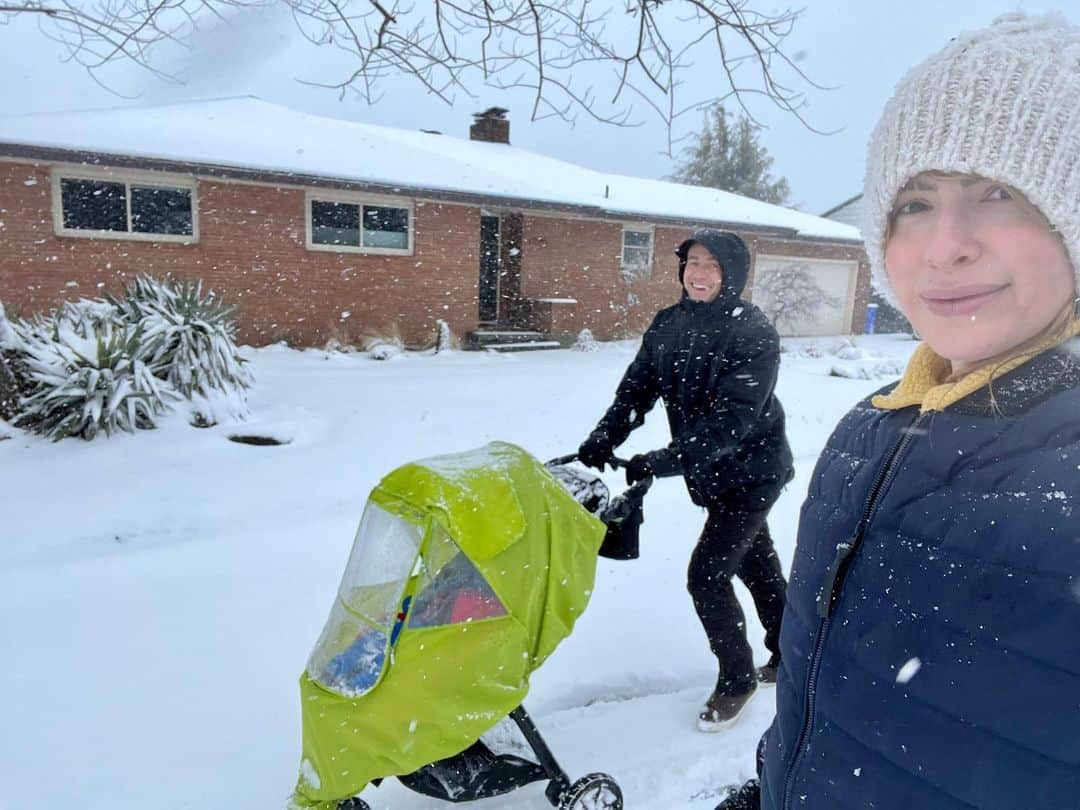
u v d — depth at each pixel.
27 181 11.07
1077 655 0.76
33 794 2.48
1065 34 0.87
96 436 6.60
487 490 2.12
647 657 3.46
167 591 3.96
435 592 2.03
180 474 5.82
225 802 2.47
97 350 6.96
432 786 2.23
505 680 2.06
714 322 2.83
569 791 2.25
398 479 2.23
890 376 13.37
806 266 21.39
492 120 22.73
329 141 15.51
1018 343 0.90
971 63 0.87
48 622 3.59
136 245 12.01
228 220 12.70
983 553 0.85
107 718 2.89
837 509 1.11
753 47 4.64
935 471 0.94
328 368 11.79
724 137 31.89
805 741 1.09
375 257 14.21
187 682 3.14
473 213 15.23
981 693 0.83
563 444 7.27
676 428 3.03
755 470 2.83
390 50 4.66
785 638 1.21
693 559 2.93
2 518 4.82
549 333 16.27
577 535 2.28
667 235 18.41
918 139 0.90
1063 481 0.80
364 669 1.99
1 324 6.84
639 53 4.73
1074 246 0.83
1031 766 0.79
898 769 0.92
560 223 16.83
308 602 3.91
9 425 6.70
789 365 14.37
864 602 0.98
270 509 5.21
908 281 0.97
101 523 4.78
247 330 13.07
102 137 11.77
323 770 1.99
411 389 9.97
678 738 2.87
